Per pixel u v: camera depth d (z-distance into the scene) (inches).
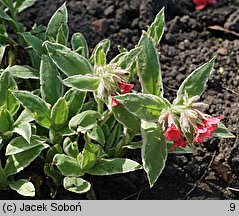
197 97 50.6
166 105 51.0
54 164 54.1
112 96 50.1
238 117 59.0
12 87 53.6
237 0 67.6
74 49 56.8
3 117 52.7
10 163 53.3
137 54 52.4
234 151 57.2
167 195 56.3
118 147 55.0
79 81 51.4
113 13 65.4
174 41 64.6
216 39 65.2
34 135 53.2
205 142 58.2
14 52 59.3
